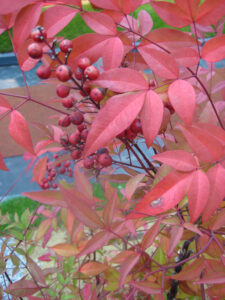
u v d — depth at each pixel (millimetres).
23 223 382
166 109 221
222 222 224
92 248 195
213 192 186
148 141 183
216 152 188
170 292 341
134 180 230
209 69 368
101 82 189
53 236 698
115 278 274
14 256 315
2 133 1219
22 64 208
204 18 198
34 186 1102
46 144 313
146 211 181
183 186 184
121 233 248
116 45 199
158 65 197
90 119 316
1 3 166
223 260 210
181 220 224
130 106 180
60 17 193
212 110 253
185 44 204
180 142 279
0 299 326
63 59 206
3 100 203
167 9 198
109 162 239
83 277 336
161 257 337
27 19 180
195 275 215
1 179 1134
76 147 263
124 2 198
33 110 1175
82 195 216
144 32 281
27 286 290
